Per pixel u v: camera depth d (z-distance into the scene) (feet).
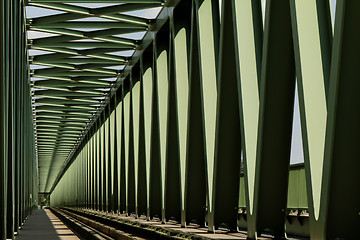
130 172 99.86
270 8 37.96
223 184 50.42
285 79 39.50
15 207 57.77
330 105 30.22
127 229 74.64
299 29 33.99
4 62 38.19
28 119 112.27
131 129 98.99
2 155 38.99
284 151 40.37
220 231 51.98
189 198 59.82
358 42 29.01
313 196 32.96
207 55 55.42
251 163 43.06
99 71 107.55
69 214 163.94
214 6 56.59
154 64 77.97
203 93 54.60
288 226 47.98
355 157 30.58
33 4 69.82
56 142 221.87
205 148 54.29
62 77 111.55
